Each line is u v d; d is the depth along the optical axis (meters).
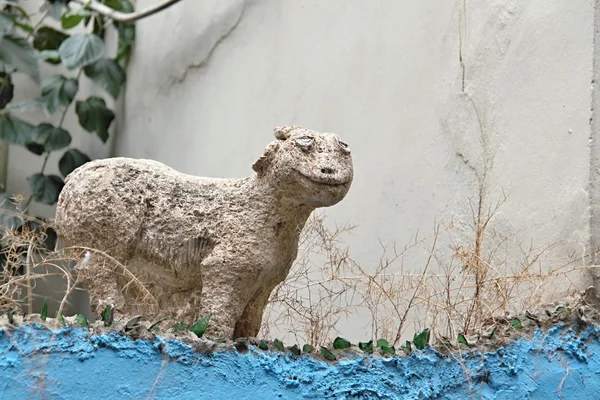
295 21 4.01
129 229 2.26
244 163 4.08
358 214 3.54
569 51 2.70
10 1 5.30
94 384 1.99
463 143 3.09
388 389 2.20
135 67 5.16
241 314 2.30
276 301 2.69
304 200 2.23
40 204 5.19
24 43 4.91
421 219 3.23
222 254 2.22
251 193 2.29
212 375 2.08
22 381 1.96
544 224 2.68
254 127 4.10
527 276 2.47
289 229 2.29
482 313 2.49
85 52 4.95
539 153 2.75
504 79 2.95
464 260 2.66
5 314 2.04
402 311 3.04
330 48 3.81
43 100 5.02
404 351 2.29
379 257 3.37
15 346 1.97
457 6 3.22
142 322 2.14
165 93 4.82
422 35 3.38
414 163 3.31
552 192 2.67
